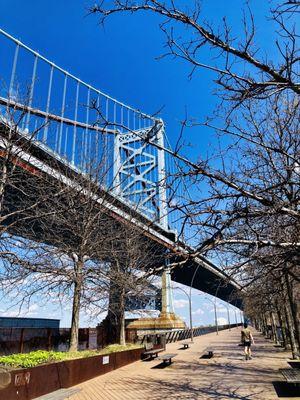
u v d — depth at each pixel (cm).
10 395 730
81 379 1089
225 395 852
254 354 1847
